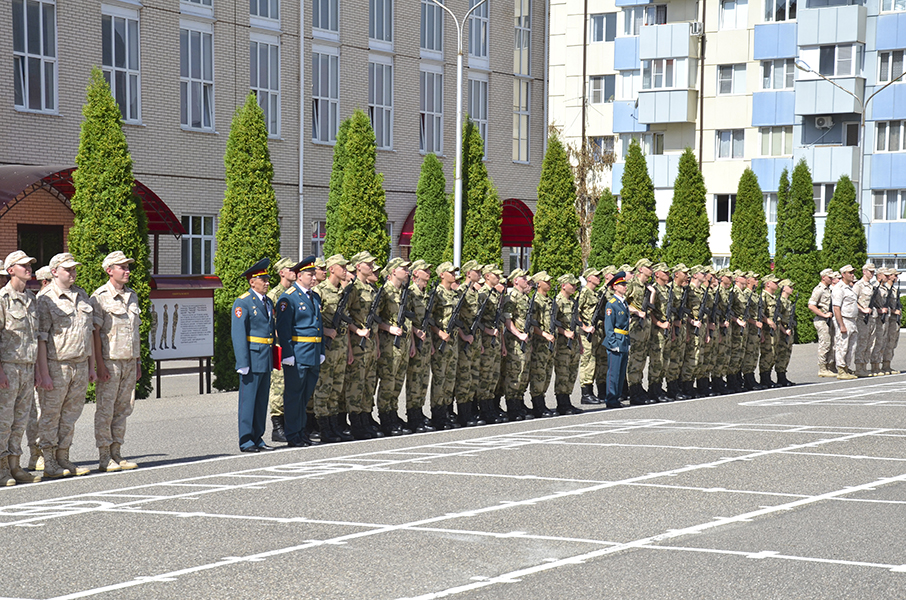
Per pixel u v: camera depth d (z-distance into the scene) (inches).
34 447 424.8
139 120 1039.6
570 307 630.5
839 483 383.6
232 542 295.9
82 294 414.9
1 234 830.5
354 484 382.6
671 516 328.5
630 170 1250.0
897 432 517.7
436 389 565.6
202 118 1103.6
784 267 1323.8
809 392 741.3
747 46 1836.9
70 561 276.7
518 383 607.5
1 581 258.1
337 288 518.0
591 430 538.0
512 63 1472.7
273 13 1175.6
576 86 2031.3
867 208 1740.9
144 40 1039.0
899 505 345.4
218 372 774.5
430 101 1360.7
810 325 1304.1
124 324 425.7
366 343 524.1
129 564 273.3
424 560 276.2
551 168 1102.4
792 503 348.2
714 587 252.1
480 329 587.8
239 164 808.3
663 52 1876.2
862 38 1717.5
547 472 406.0
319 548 288.8
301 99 1200.8
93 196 696.4
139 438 530.3
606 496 358.9
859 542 296.0
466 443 494.0
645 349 679.1
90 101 705.0
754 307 772.0
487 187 1101.7
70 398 411.8
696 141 1891.0
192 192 1091.3
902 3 1704.0
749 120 1841.8
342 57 1248.8
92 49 989.8
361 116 1021.8
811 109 1734.7
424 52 1348.4
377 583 255.0
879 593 247.4
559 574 263.0
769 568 268.7
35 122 938.1
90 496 366.9
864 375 890.1
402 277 540.4
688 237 1289.4
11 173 738.2
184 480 398.0
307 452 472.1
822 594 246.7
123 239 698.2
